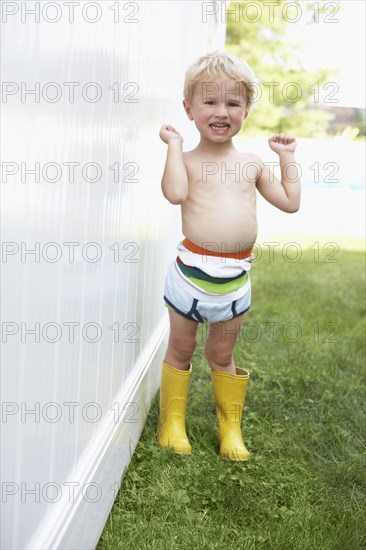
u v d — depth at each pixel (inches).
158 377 133.6
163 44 117.6
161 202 127.8
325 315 204.1
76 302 66.4
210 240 96.9
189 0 165.6
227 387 106.5
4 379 47.6
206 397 127.9
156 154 116.0
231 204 97.3
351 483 98.6
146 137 104.0
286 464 101.8
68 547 65.6
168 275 102.3
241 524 86.0
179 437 105.3
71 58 59.0
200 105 95.1
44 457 58.8
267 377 138.9
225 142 99.4
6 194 45.5
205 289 98.0
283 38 521.0
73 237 63.7
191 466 98.4
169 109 132.6
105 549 78.2
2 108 43.8
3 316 46.5
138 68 92.7
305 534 82.8
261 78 525.3
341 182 442.3
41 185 52.8
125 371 97.7
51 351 58.8
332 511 89.2
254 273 272.1
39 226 53.1
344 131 520.7
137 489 93.1
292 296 229.8
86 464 74.1
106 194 76.9
